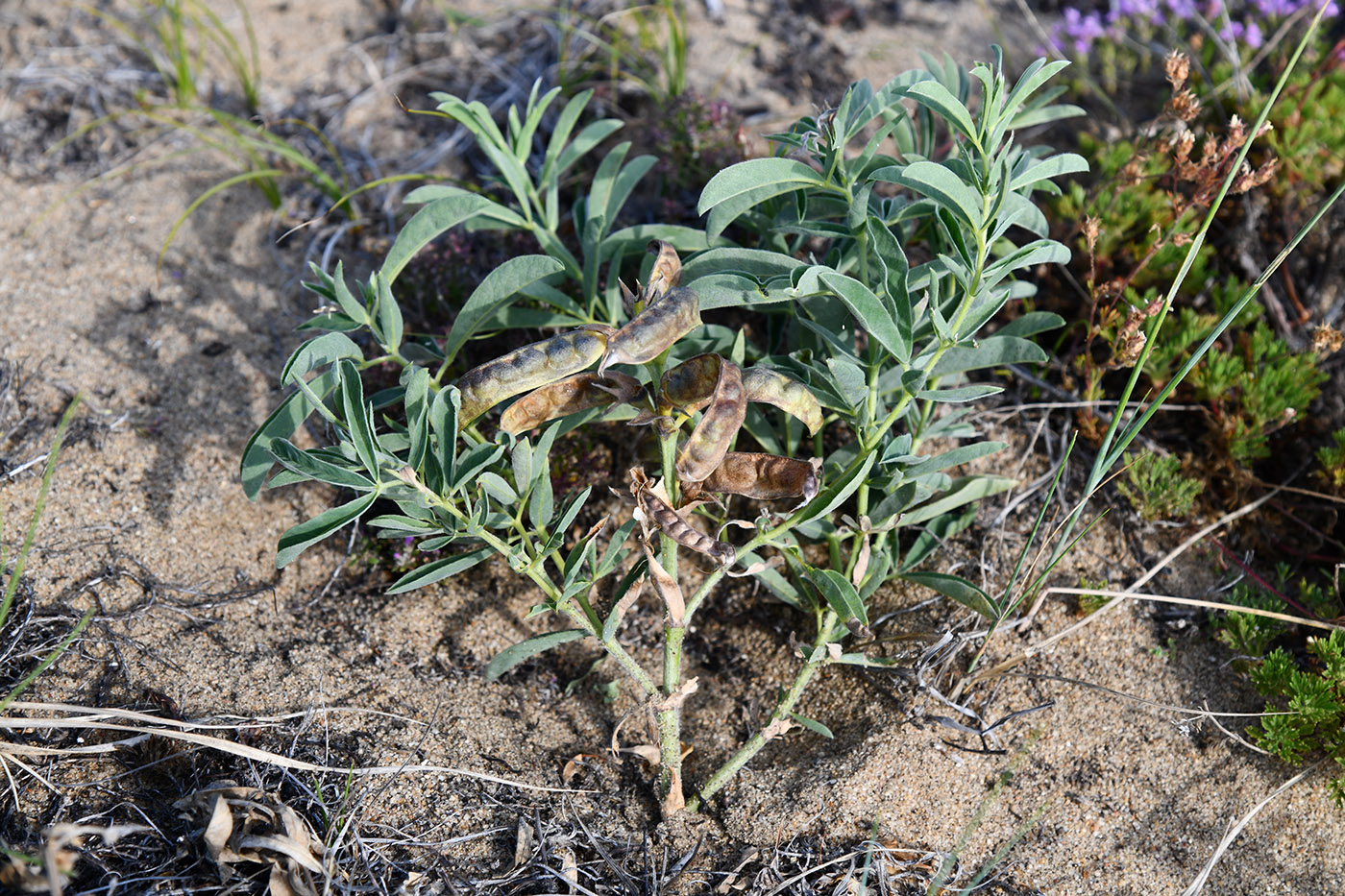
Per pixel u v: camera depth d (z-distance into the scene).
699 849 0.83
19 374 0.91
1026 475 0.91
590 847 0.82
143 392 0.92
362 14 1.08
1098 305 0.93
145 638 0.85
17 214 0.97
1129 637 0.88
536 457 0.81
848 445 0.86
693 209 0.96
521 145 0.88
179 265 0.96
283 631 0.87
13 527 0.87
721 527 0.80
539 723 0.86
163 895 0.79
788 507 0.90
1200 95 1.00
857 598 0.81
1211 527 0.88
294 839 0.80
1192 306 0.94
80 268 0.95
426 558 0.88
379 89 1.02
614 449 0.91
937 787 0.84
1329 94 0.97
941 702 0.85
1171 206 0.91
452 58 1.04
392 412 0.90
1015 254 0.80
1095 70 1.04
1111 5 1.07
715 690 0.88
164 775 0.82
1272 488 0.91
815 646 0.84
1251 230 0.94
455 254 0.94
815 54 1.04
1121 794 0.84
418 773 0.83
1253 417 0.91
